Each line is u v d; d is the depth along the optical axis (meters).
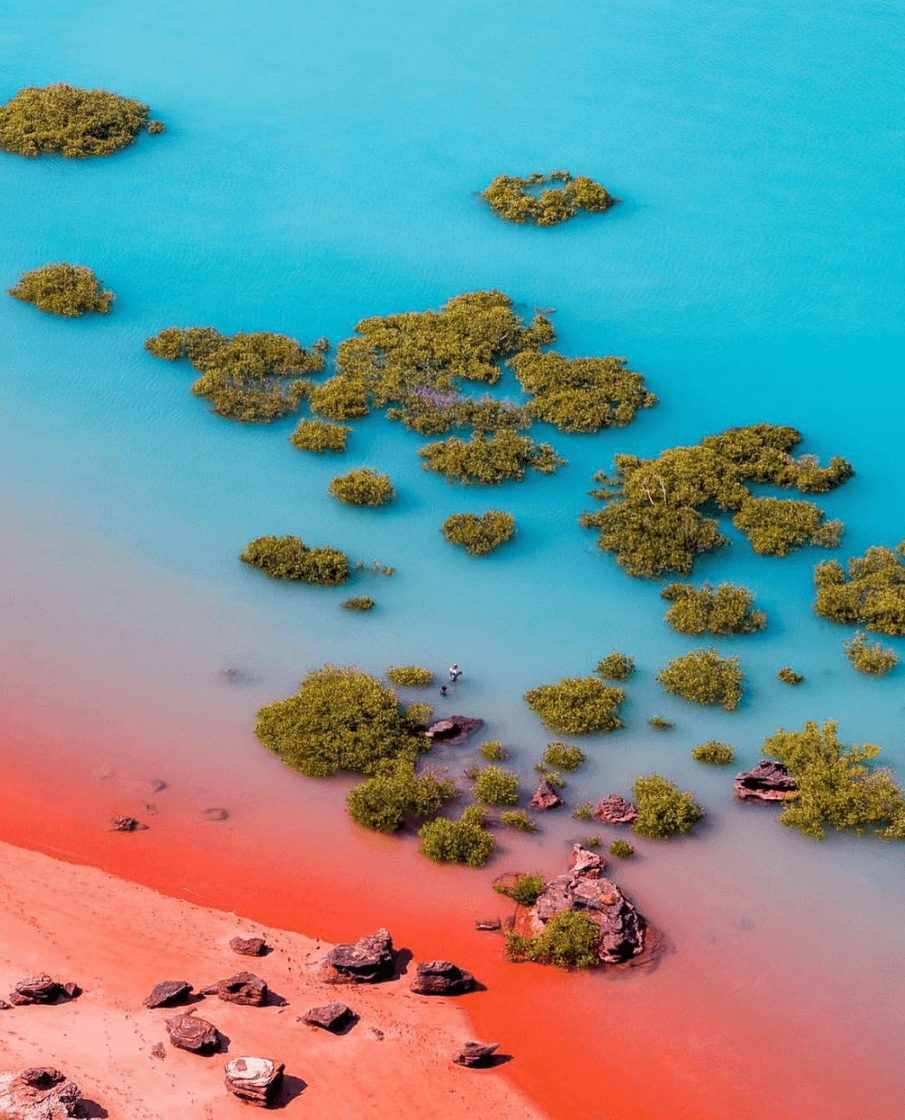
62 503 74.56
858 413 83.50
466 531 72.50
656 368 86.31
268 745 60.53
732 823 58.56
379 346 85.88
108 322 87.81
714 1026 50.09
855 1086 48.47
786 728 63.16
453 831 56.09
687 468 76.94
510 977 51.22
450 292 91.56
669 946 52.97
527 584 70.88
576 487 77.12
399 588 70.12
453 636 67.50
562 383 83.31
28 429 79.50
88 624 67.25
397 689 64.12
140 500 75.06
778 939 53.66
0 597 68.44
